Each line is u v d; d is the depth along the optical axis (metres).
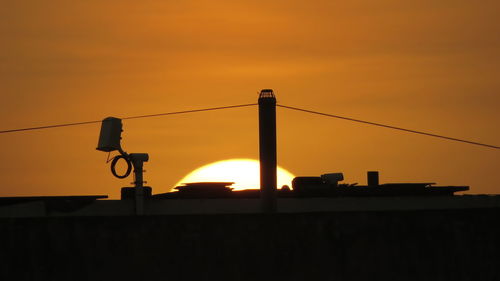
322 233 83.62
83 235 81.81
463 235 85.06
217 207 121.25
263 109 108.94
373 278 83.62
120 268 81.69
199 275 82.25
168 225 82.62
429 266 84.56
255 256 82.75
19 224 81.44
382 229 84.31
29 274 80.94
